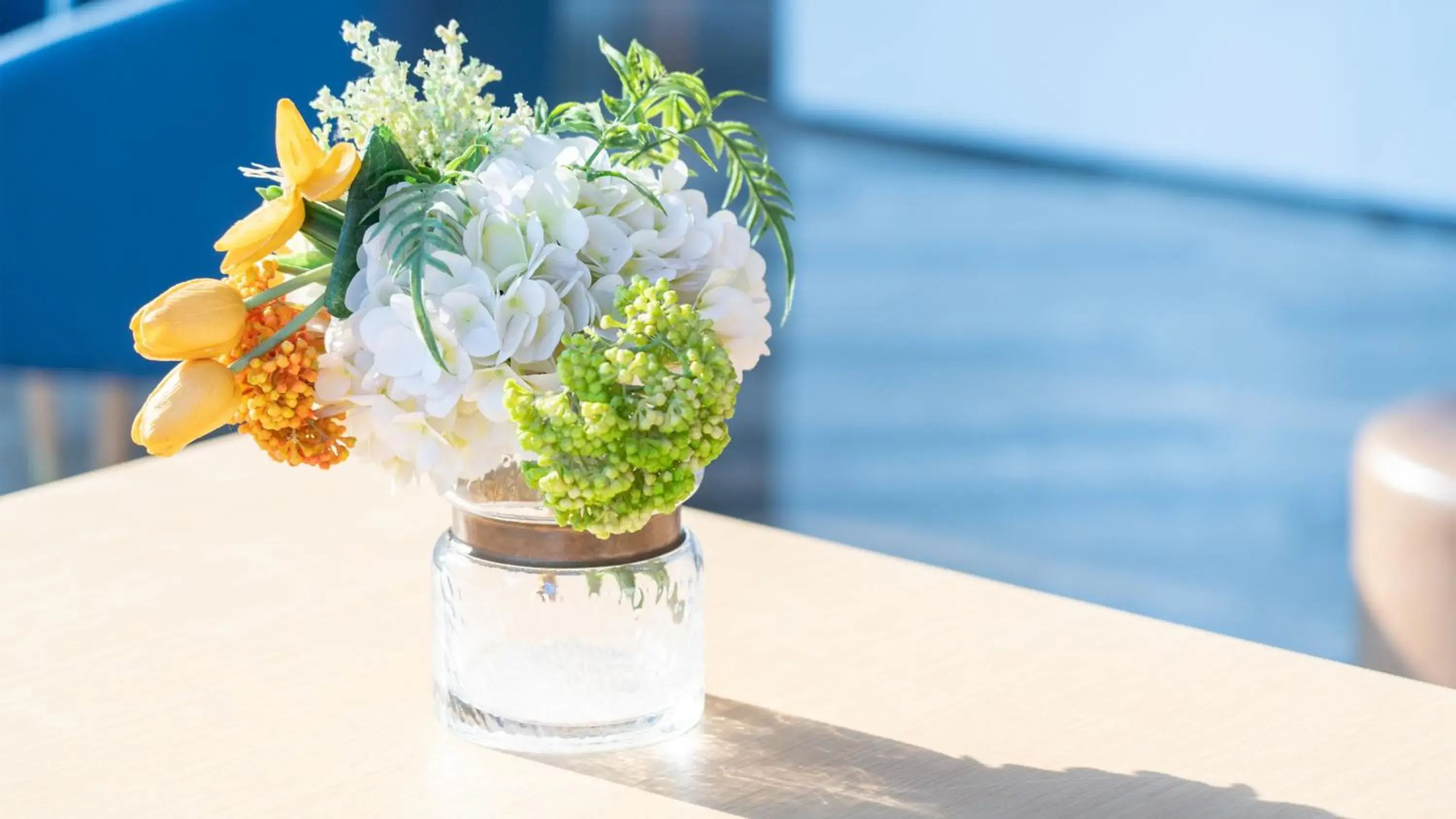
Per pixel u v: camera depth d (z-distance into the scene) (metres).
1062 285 5.96
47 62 2.53
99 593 1.48
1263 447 4.55
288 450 1.24
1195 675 1.39
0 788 1.27
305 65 2.59
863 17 8.09
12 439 3.79
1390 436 2.06
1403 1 6.64
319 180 1.21
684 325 1.21
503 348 1.21
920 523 4.02
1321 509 4.14
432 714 1.34
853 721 1.34
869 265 6.15
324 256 1.28
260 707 1.35
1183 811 1.26
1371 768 1.29
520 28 2.89
